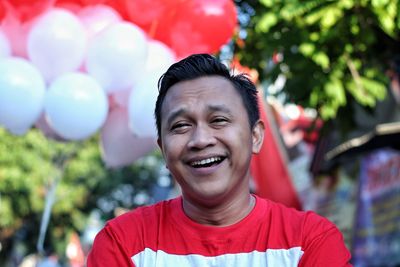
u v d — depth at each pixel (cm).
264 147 616
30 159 1397
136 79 417
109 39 402
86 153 1558
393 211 732
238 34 546
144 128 410
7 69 399
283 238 217
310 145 986
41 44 400
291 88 515
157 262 217
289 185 615
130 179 2216
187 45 439
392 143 564
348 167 855
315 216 222
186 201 221
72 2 421
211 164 213
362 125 698
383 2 453
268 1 486
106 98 417
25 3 396
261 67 546
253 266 213
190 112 212
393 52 540
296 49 500
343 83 509
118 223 228
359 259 823
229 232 217
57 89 403
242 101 219
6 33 415
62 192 1516
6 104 398
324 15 466
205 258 215
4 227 1708
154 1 419
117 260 221
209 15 429
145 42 413
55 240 1816
